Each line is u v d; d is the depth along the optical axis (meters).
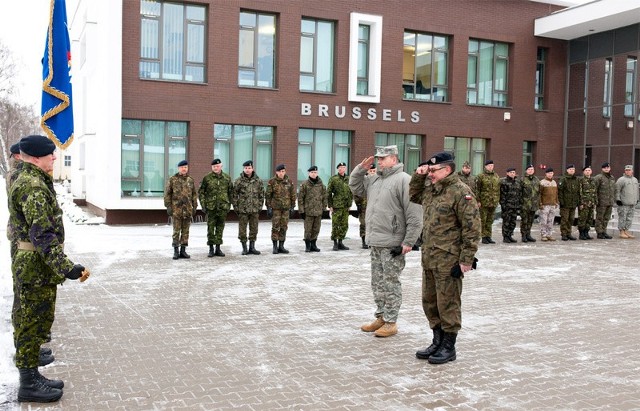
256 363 5.57
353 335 6.59
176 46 19.44
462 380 5.18
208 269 10.84
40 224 4.30
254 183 12.72
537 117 24.92
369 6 21.59
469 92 23.97
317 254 13.03
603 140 23.67
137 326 6.84
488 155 24.22
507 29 24.09
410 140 23.03
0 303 7.53
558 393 4.90
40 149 4.54
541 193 16.39
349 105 21.59
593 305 8.31
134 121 19.05
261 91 20.31
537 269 11.45
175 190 11.87
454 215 5.56
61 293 8.59
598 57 23.86
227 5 19.70
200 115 19.56
